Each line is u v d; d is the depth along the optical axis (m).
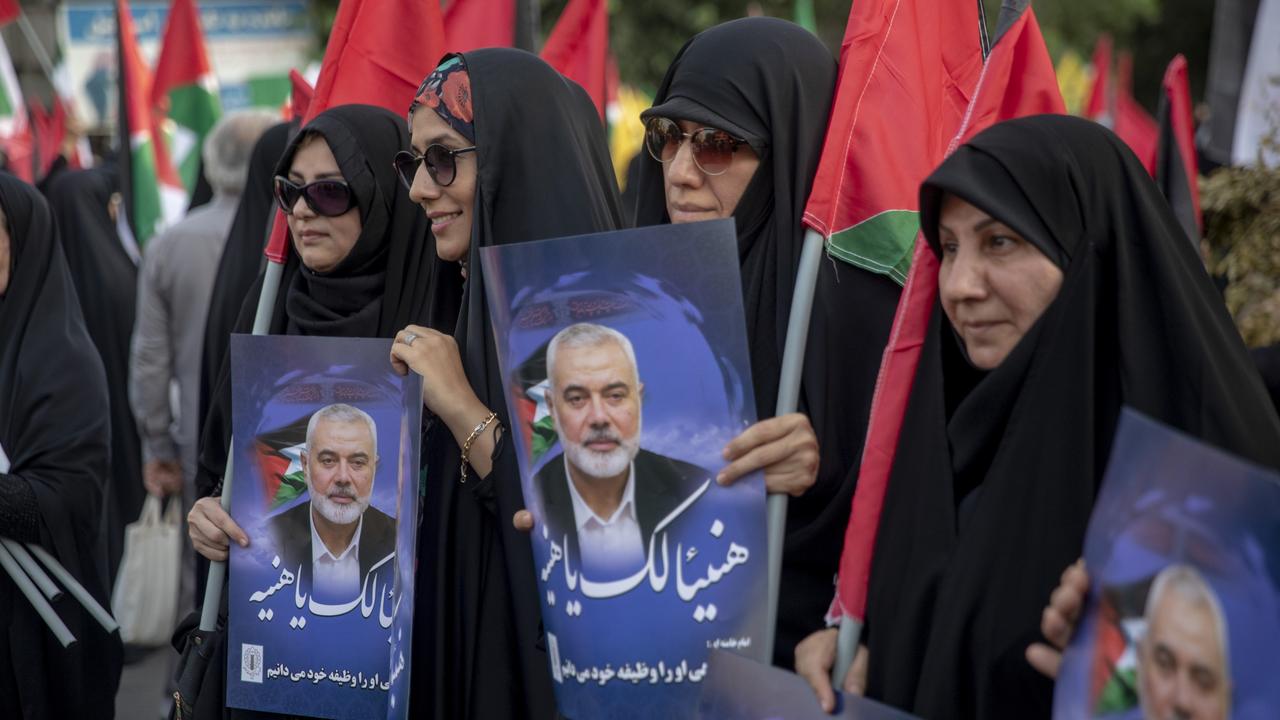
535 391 3.09
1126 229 2.70
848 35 3.68
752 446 2.96
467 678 3.62
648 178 4.16
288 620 3.75
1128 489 2.23
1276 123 6.19
